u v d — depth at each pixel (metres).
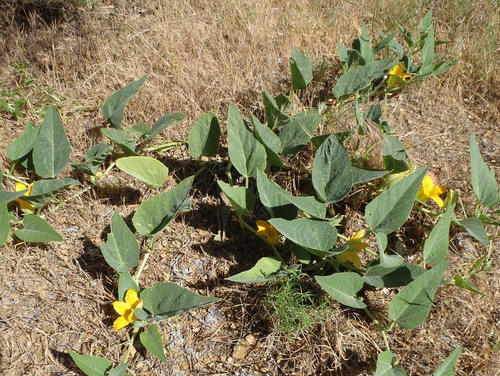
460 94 1.22
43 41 1.27
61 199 0.95
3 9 1.38
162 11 1.40
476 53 1.29
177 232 0.94
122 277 0.77
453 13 1.42
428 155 1.09
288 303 0.78
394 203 0.80
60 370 0.75
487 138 1.14
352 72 1.06
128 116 1.12
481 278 0.87
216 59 1.26
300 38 1.33
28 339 0.78
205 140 0.98
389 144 0.92
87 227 0.93
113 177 1.01
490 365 0.77
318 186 0.86
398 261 0.75
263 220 0.93
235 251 0.92
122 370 0.68
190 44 1.29
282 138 0.99
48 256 0.88
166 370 0.77
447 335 0.81
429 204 0.98
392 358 0.74
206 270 0.89
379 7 1.44
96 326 0.81
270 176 1.02
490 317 0.84
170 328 0.81
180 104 1.14
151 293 0.75
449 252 0.92
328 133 1.04
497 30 1.36
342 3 1.47
